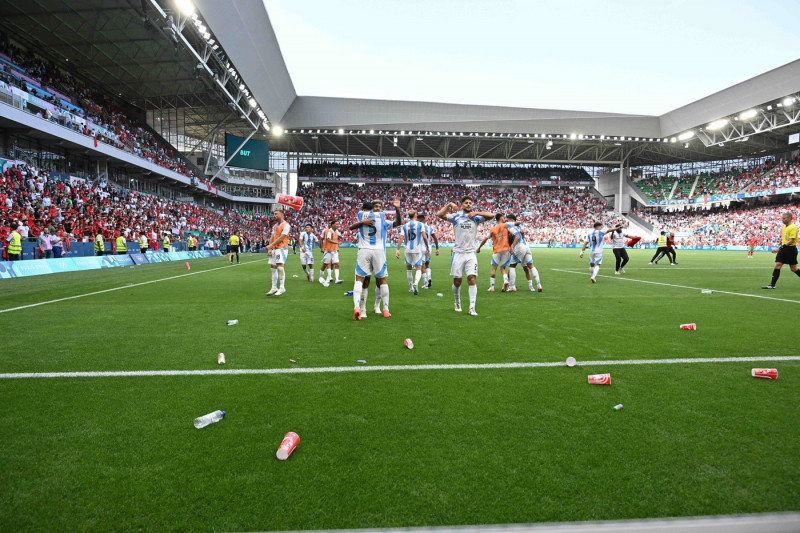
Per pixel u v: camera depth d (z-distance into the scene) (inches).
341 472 80.3
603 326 212.8
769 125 1520.7
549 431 96.6
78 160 1011.9
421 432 96.3
